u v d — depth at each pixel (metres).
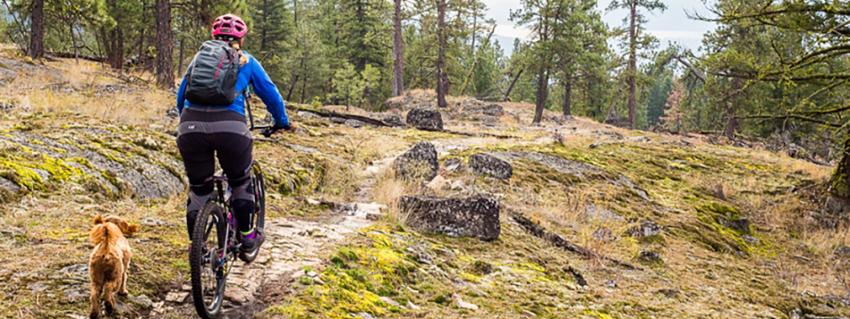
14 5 23.39
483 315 5.91
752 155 24.02
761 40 33.88
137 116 12.27
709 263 11.61
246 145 4.06
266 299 4.79
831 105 18.69
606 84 48.97
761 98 30.94
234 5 23.80
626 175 17.78
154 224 6.29
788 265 12.89
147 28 34.59
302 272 5.42
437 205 9.17
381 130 20.86
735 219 15.42
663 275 10.03
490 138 21.84
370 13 49.12
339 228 7.62
